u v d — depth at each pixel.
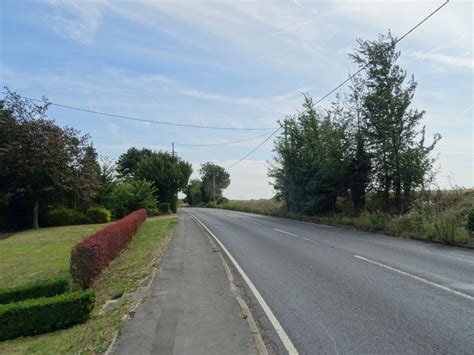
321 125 30.00
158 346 4.82
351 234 18.00
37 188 29.72
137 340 5.04
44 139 28.97
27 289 8.00
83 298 6.71
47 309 6.61
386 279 8.36
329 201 28.62
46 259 14.41
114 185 40.00
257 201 57.53
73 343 5.43
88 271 8.67
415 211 18.45
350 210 25.14
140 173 54.84
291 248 13.52
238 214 41.19
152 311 6.32
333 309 6.36
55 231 25.95
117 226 13.20
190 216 38.09
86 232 24.02
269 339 5.16
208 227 23.50
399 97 21.97
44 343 5.79
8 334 6.50
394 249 12.84
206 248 14.03
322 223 25.52
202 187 102.12
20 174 28.17
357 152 24.23
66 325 6.64
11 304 6.68
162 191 55.03
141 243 15.93
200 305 6.66
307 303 6.75
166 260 11.42
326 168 25.36
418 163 21.00
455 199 19.41
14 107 29.06
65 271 11.79
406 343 4.88
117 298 7.63
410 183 21.34
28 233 26.12
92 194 31.89
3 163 28.05
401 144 21.75
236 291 7.66
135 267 10.60
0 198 29.31
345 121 24.81
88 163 31.16
